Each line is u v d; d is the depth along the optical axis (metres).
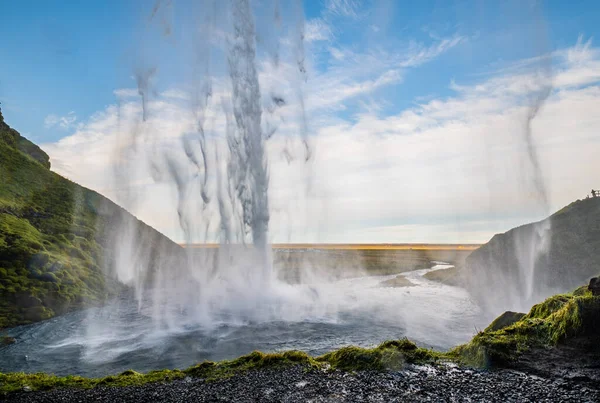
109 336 24.19
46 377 10.79
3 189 51.84
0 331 26.55
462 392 8.15
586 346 10.05
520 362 9.64
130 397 8.88
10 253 36.50
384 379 9.17
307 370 10.16
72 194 61.72
